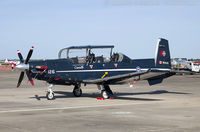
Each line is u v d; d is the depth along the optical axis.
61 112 11.95
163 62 19.72
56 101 15.88
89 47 17.56
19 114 11.46
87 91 22.50
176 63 55.16
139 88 25.30
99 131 8.41
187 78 41.16
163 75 19.64
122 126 9.10
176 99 16.92
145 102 15.43
